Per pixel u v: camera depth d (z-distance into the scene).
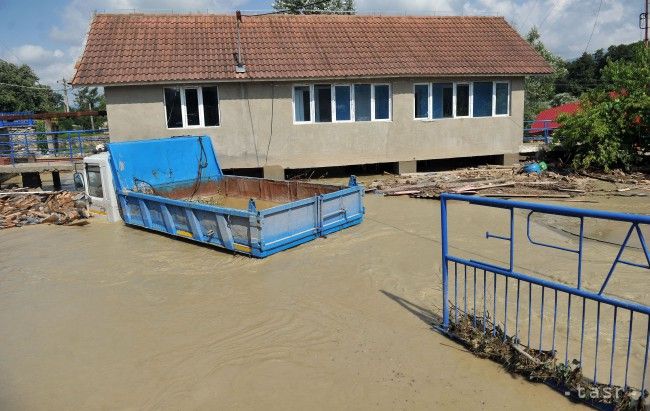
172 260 9.58
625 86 17.59
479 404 4.85
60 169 16.30
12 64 50.56
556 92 58.28
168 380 5.51
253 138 16.58
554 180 16.09
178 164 13.71
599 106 17.34
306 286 7.96
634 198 13.98
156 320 7.00
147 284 8.40
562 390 4.95
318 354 5.89
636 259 8.84
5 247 11.06
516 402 4.85
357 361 5.70
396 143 17.72
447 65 17.64
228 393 5.22
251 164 16.70
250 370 5.62
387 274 8.35
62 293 8.20
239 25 18.14
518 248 9.59
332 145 17.19
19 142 19.70
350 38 18.44
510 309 6.77
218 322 6.84
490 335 5.70
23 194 15.04
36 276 9.07
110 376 5.64
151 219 11.55
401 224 11.52
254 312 7.09
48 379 5.65
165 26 17.66
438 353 5.77
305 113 16.94
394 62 17.39
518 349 5.29
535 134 24.11
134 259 9.77
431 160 19.59
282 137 16.75
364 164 18.44
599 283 7.67
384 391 5.12
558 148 19.02
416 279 8.10
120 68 15.59
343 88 17.05
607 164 17.06
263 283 8.16
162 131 15.92
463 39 19.33
